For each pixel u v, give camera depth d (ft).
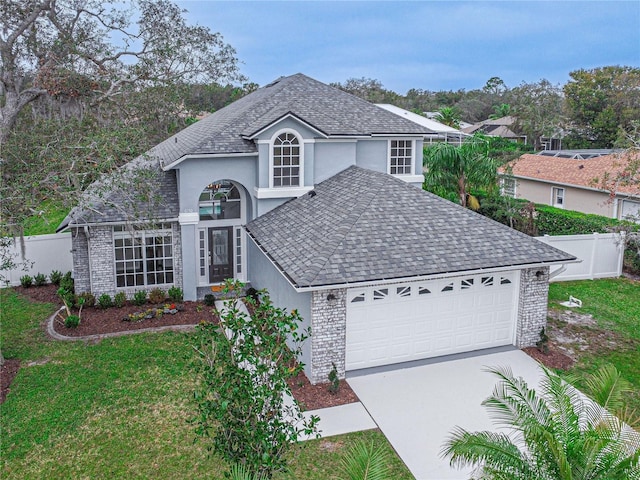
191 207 71.72
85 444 41.50
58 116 69.97
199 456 39.91
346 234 54.60
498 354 56.49
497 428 39.29
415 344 54.90
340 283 48.14
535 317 57.67
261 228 68.80
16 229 58.49
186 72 110.93
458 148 107.04
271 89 91.50
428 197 63.98
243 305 70.33
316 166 76.23
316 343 49.73
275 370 30.60
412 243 54.75
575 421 28.37
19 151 58.44
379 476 26.05
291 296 56.49
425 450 40.37
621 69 225.35
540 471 26.43
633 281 83.82
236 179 73.82
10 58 70.64
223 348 31.01
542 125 237.66
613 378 31.68
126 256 72.08
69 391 49.39
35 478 37.63
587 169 120.06
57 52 77.77
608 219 92.63
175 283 74.02
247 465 29.53
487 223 60.08
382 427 43.39
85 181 64.95
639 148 82.58
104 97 81.35
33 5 73.31
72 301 70.38
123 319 65.87
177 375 52.37
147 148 66.28
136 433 42.86
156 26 94.12
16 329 64.08
